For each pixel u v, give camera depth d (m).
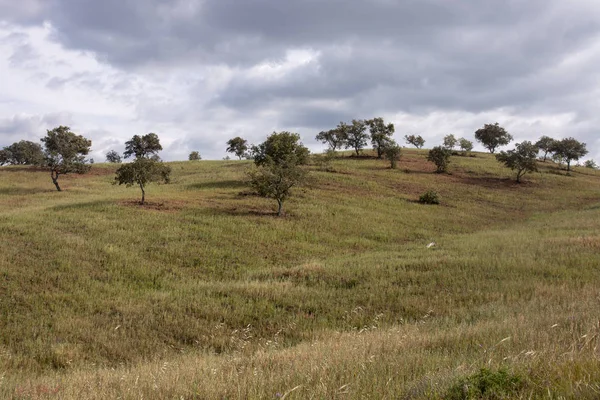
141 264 19.45
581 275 15.92
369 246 26.78
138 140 89.56
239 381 5.57
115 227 24.78
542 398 3.79
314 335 11.73
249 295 15.23
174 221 27.45
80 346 11.42
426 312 13.07
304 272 18.09
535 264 17.50
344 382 5.09
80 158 46.25
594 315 8.21
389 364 5.79
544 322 8.29
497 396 4.02
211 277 18.98
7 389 7.02
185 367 7.66
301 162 44.31
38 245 20.02
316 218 32.25
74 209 29.05
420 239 29.22
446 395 4.29
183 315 13.57
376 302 14.22
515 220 39.03
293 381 5.41
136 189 43.50
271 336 12.23
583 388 3.72
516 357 5.12
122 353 11.21
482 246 23.00
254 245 24.45
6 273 16.34
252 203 35.94
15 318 13.22
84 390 6.45
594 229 27.78
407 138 111.94
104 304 14.52
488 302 13.30
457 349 7.09
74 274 17.11
